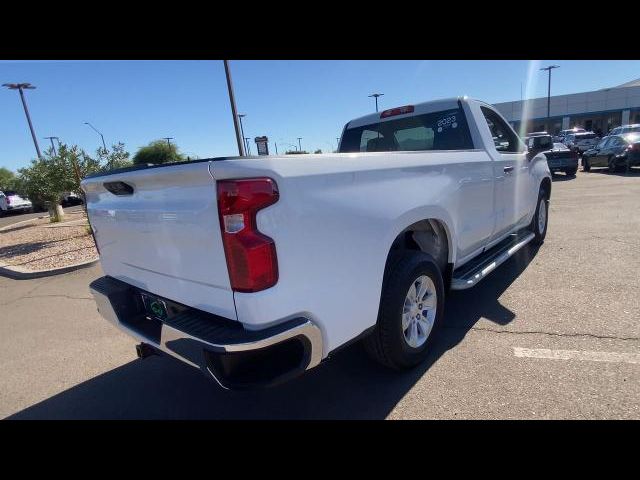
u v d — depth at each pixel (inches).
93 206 118.4
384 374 117.0
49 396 122.8
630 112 1806.1
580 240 239.1
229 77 499.8
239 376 76.4
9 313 204.4
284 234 74.9
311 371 121.8
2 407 119.0
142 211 93.8
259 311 74.1
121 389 123.7
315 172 80.6
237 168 70.8
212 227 76.1
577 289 164.4
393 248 116.6
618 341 121.9
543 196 231.0
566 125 1935.3
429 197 112.4
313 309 81.4
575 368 110.3
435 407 100.4
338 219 84.7
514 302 157.6
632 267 184.5
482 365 116.0
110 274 121.1
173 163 81.7
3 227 699.4
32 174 487.5
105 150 462.6
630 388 100.3
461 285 131.8
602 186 490.3
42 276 274.4
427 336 120.6
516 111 1975.9
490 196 153.6
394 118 174.6
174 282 91.6
